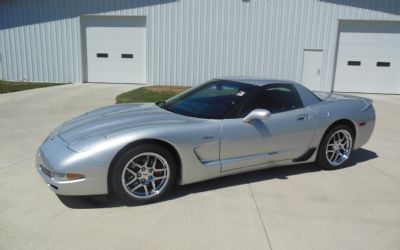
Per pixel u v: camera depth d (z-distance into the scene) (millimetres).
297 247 2859
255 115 3818
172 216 3312
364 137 4961
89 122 3859
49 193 3729
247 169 4078
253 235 3020
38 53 14680
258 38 14094
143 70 14680
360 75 14328
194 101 4355
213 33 14117
